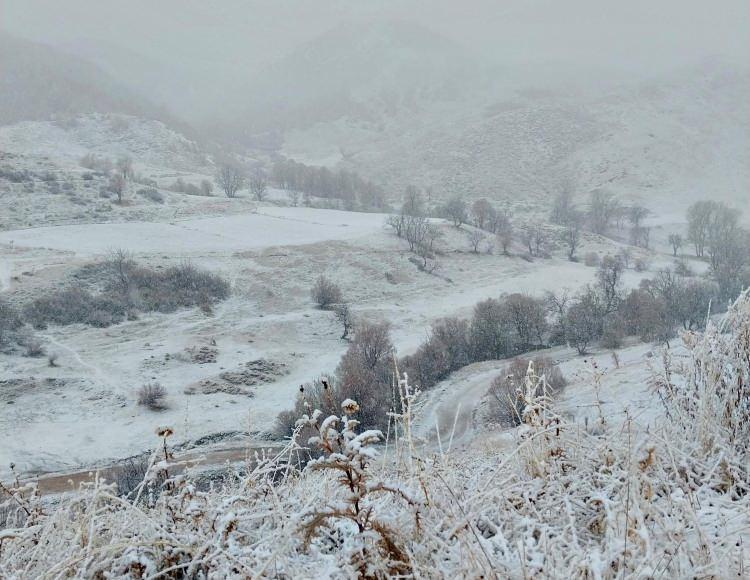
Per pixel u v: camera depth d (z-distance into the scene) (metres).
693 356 3.82
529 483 2.83
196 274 81.25
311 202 151.50
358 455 2.37
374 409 33.56
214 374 56.47
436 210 153.25
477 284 89.69
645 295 57.41
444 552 2.22
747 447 3.35
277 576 2.26
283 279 85.75
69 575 2.38
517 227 129.62
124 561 2.44
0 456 41.62
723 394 3.64
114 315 69.69
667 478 2.79
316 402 28.64
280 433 39.19
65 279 75.62
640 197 182.88
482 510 2.45
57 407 49.25
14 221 100.88
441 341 56.06
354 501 2.36
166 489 3.15
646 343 52.06
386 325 58.81
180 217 114.25
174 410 48.94
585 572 1.99
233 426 44.22
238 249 94.62
